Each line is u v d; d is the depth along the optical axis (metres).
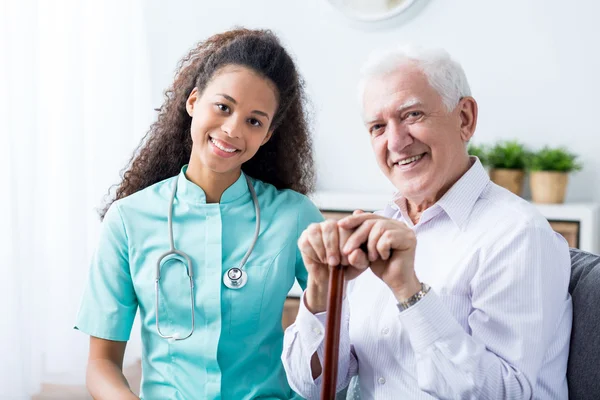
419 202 1.47
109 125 3.39
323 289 1.27
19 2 2.89
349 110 3.67
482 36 3.50
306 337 1.34
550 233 1.31
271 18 3.71
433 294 1.20
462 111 1.44
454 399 1.21
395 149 1.40
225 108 1.46
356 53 3.64
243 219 1.54
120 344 1.54
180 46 3.77
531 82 3.47
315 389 1.40
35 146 2.97
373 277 1.45
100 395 1.44
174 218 1.52
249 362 1.48
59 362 3.21
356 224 1.14
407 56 1.40
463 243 1.36
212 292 1.46
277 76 1.49
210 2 3.74
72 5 3.16
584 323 1.35
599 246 3.23
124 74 3.43
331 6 3.61
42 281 3.10
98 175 3.37
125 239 1.52
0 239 2.84
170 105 1.66
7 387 2.85
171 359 1.46
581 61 3.41
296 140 1.69
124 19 3.42
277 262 1.51
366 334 1.41
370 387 1.41
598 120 3.41
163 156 1.66
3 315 2.85
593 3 3.38
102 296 1.51
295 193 1.63
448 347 1.20
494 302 1.28
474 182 1.40
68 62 3.17
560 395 1.34
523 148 3.50
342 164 3.70
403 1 3.53
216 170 1.48
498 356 1.25
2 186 2.83
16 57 2.89
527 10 3.45
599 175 3.43
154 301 1.48
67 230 3.21
